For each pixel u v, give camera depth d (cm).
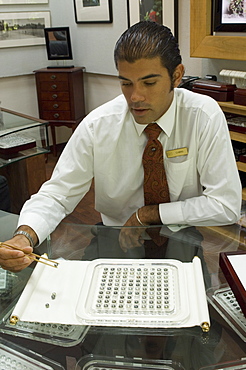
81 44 390
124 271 88
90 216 280
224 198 118
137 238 107
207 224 117
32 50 392
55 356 68
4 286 87
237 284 77
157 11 287
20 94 398
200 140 124
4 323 76
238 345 69
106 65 368
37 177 256
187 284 82
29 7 377
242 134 219
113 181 133
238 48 219
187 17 267
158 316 74
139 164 129
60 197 122
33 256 95
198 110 124
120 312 75
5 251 89
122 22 333
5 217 124
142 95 103
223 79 251
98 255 97
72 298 80
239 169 223
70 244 104
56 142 435
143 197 136
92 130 128
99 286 82
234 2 221
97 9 352
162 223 118
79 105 396
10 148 218
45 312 76
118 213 143
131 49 97
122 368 66
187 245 102
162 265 90
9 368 66
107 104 133
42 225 106
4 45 369
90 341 70
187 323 72
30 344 70
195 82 241
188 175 130
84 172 129
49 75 379
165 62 101
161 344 69
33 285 84
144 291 80
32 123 230
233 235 109
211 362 66
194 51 245
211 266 91
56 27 383
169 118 121
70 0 384
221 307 77
